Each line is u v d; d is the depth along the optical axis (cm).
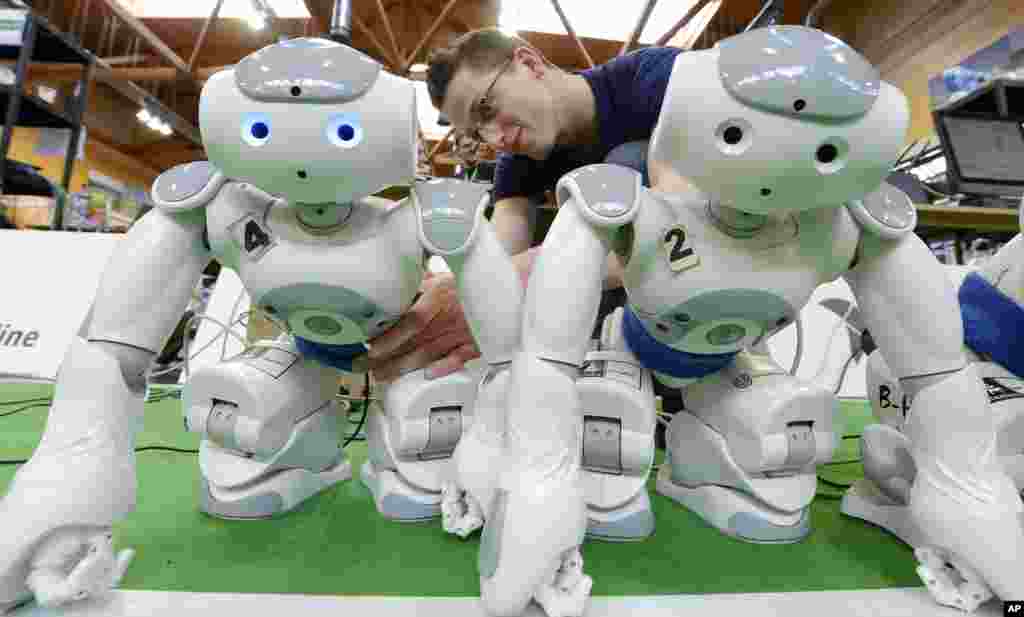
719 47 50
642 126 124
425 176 118
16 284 213
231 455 74
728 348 65
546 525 51
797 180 49
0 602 49
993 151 227
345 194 54
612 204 57
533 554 50
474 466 67
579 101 125
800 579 60
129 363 58
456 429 76
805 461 71
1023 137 230
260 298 62
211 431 74
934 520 56
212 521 71
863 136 48
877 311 62
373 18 270
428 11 274
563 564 53
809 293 61
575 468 56
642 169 110
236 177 55
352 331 65
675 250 58
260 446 71
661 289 60
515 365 58
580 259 58
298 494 76
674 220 59
